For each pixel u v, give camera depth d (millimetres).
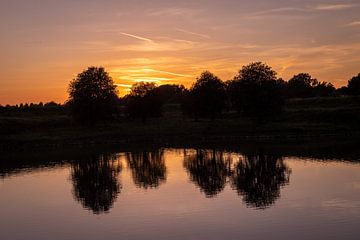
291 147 75125
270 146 78250
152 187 43062
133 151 79938
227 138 97750
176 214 31875
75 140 99375
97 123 123188
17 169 60594
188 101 121188
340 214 30156
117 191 41938
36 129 113062
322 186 40031
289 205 33312
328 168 50250
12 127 108688
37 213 34656
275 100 106188
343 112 108938
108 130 110062
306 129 100125
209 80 117750
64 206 36656
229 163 58812
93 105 112562
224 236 26453
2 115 141250
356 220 28594
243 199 36000
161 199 37156
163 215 31781
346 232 26219
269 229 27438
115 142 98312
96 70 115812
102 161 66750
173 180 46812
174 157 68688
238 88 109312
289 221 28953
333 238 25281
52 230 29703
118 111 125250
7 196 41750
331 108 120000
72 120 124062
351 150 67250
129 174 52656
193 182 45062
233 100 110688
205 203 35000
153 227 28922
